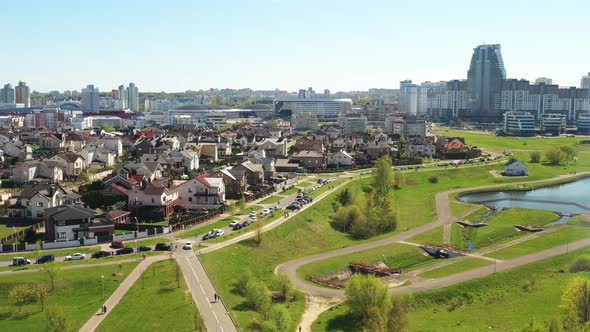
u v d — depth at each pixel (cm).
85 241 14062
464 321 10969
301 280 12862
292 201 19825
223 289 11481
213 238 14762
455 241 16600
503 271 13538
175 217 16275
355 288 10825
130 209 16638
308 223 17350
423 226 18138
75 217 14600
